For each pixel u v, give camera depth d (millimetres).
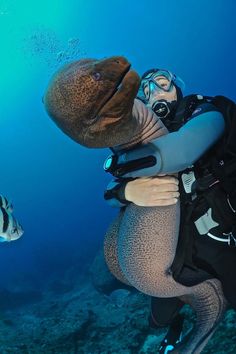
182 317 2338
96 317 7371
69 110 962
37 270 20234
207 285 1806
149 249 1469
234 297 1665
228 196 1609
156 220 1454
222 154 1547
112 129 993
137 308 7008
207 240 1641
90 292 11961
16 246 30672
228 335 4191
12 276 21203
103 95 935
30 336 6395
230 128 1507
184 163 1339
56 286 15930
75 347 6027
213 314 1850
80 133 1009
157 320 2209
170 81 1782
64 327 6488
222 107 1529
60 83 961
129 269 1552
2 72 40875
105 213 46875
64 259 20344
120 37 50219
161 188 1411
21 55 36656
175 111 1767
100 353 5734
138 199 1420
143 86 1800
